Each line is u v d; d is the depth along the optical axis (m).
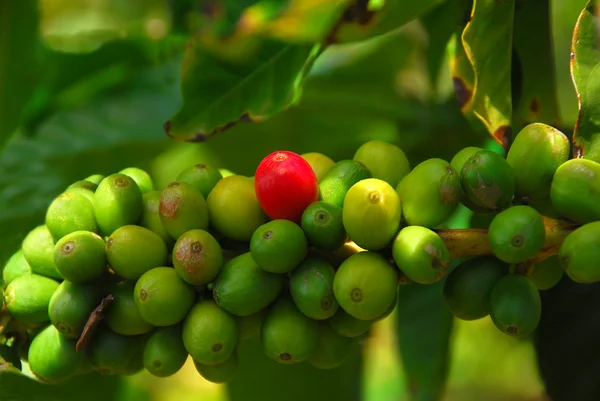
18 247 0.55
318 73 0.59
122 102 0.59
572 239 0.43
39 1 0.60
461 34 0.49
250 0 0.54
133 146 0.58
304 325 0.44
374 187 0.43
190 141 0.51
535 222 0.43
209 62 0.51
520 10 0.49
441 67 0.56
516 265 0.44
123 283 0.45
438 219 0.44
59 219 0.45
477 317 0.44
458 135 0.55
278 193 0.44
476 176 0.44
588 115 0.45
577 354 0.52
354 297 0.43
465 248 0.44
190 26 0.55
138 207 0.45
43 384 0.49
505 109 0.48
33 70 0.60
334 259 0.45
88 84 0.60
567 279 0.52
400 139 0.57
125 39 0.59
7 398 0.48
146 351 0.45
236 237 0.45
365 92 0.58
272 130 0.58
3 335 0.46
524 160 0.44
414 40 0.58
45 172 0.58
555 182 0.43
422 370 0.54
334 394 0.57
